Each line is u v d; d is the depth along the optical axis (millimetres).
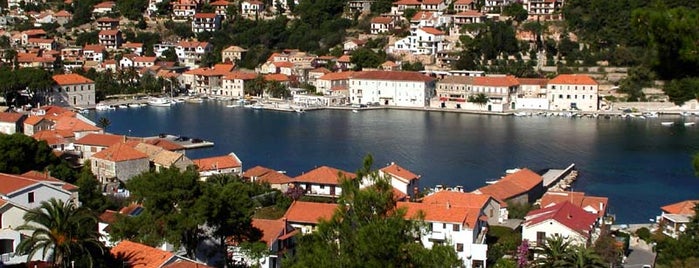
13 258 84188
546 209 123125
